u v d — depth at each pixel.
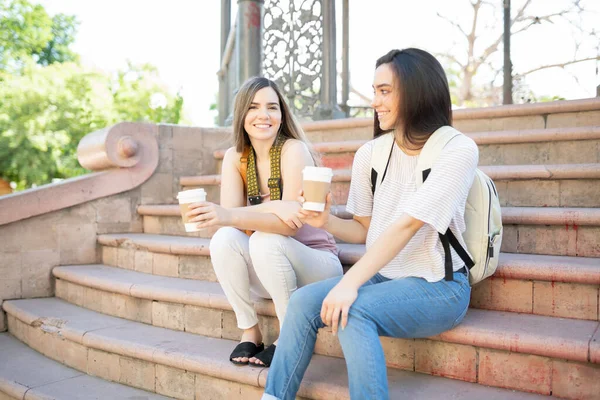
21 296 3.66
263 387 2.03
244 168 2.34
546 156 3.17
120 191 4.05
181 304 2.71
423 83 1.79
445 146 1.77
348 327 1.62
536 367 1.79
